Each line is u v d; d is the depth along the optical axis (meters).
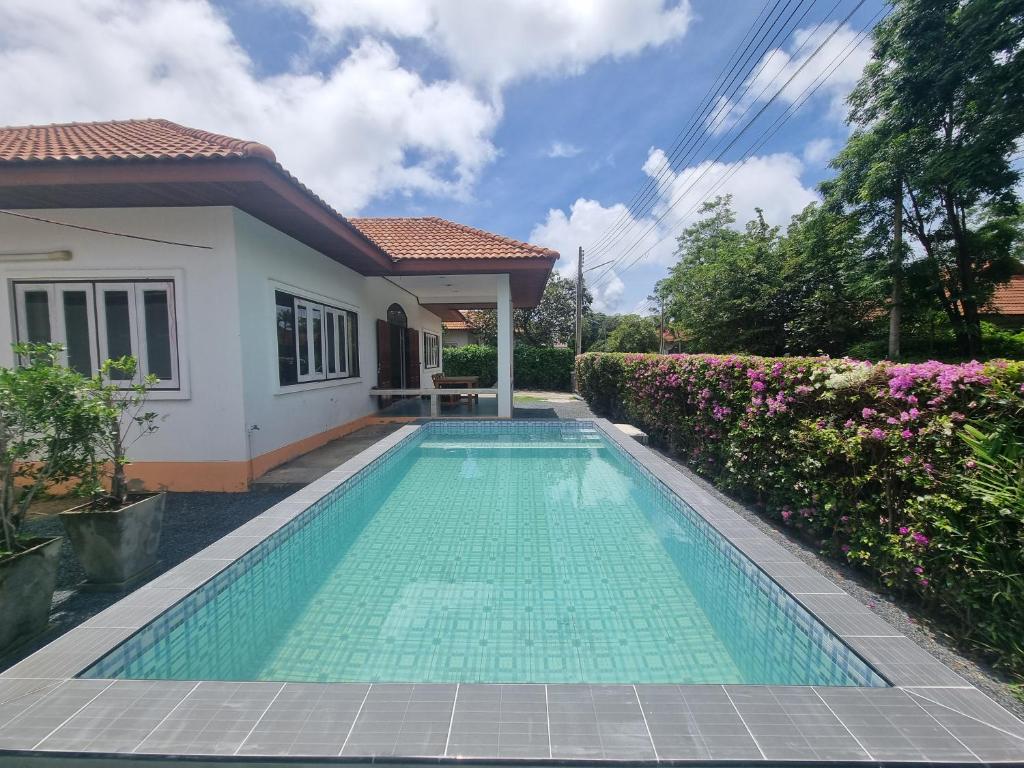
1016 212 11.49
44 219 5.57
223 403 5.75
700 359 6.20
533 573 3.62
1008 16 8.80
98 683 1.73
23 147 5.47
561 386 23.66
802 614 2.34
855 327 15.55
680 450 7.14
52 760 1.43
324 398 8.16
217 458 5.80
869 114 12.90
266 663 2.59
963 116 10.44
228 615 2.83
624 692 1.68
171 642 2.36
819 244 15.48
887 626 2.13
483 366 23.61
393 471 6.69
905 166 12.01
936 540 2.60
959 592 2.49
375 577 3.58
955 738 1.48
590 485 6.02
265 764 1.41
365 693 1.67
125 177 4.72
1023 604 2.19
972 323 13.88
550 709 1.59
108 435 3.53
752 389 4.71
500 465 7.08
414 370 14.59
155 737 1.48
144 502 3.60
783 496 4.33
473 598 3.26
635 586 3.44
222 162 4.70
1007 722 1.54
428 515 4.91
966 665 2.41
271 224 6.38
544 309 33.41
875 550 3.17
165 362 5.76
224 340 5.70
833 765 1.39
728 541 3.20
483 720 1.54
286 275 6.84
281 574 3.48
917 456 2.76
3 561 2.58
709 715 1.57
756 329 16.14
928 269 13.74
